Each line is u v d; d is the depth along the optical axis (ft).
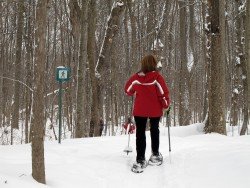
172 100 105.09
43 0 15.89
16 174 16.48
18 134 73.92
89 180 17.84
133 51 64.49
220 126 32.07
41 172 16.01
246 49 41.78
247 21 41.22
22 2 62.75
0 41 74.08
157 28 59.31
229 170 17.61
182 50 83.66
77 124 41.98
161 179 18.49
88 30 46.52
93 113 47.80
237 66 59.77
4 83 78.59
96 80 48.06
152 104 20.35
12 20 79.66
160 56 58.29
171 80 105.40
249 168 17.25
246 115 52.31
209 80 32.83
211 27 32.50
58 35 85.20
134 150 24.02
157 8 71.82
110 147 24.84
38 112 15.89
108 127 87.20
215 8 32.40
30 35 57.82
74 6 44.45
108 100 83.71
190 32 90.63
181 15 83.20
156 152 20.77
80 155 22.58
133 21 64.03
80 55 41.96
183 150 22.75
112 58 54.75
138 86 20.48
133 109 20.77
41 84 15.85
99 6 73.82
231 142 24.49
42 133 16.02
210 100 32.58
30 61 57.82
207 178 17.34
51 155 21.88
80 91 41.86
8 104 84.38
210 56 32.91
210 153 20.92
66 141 27.17
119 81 90.99
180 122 82.79
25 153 22.30
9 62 85.87
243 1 59.41
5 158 20.65
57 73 27.30
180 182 17.58
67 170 18.88
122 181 18.39
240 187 15.53
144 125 20.48
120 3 48.85
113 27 49.01
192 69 91.15
